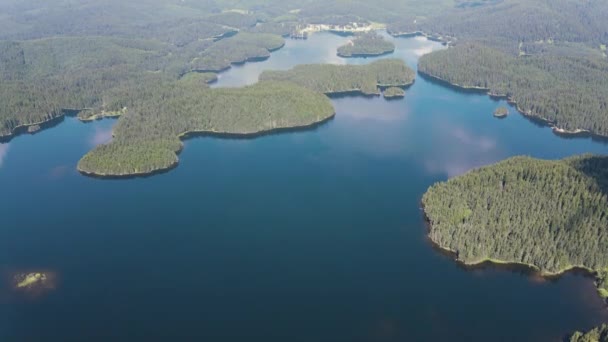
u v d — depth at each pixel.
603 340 178.88
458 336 198.75
